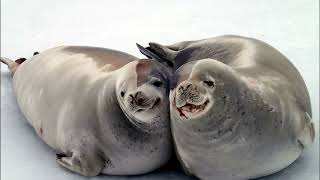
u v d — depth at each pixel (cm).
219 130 942
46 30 1753
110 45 1620
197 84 922
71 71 1180
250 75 1019
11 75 1528
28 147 1247
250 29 1612
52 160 1192
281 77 1059
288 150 1009
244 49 1140
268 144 980
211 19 1688
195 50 1236
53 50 1309
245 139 961
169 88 1024
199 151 970
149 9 1788
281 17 1648
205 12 1727
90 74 1141
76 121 1103
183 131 956
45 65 1261
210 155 969
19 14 1864
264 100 977
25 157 1212
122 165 1084
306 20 1619
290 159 1031
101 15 1794
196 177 1087
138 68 1014
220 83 931
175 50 1280
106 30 1705
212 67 934
